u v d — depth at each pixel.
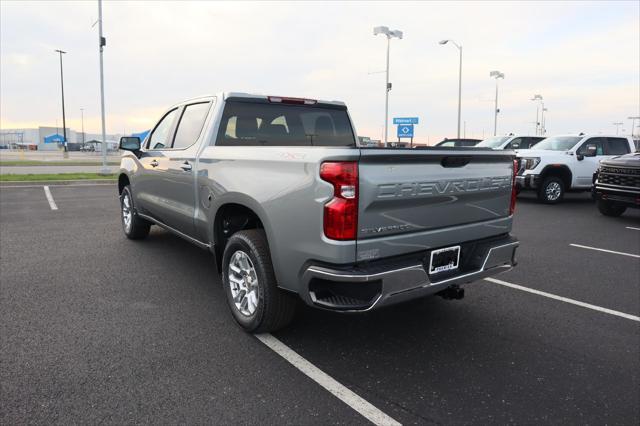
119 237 6.97
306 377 2.98
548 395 2.83
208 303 4.25
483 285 5.02
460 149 3.18
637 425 2.54
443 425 2.51
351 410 2.63
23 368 3.00
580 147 12.62
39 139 104.31
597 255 6.47
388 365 3.16
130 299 4.32
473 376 3.04
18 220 8.40
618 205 10.05
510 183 3.72
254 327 3.48
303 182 2.88
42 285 4.67
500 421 2.55
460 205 3.30
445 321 3.96
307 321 3.89
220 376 2.96
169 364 3.10
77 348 3.30
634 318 4.11
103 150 18.42
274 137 4.60
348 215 2.70
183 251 6.12
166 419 2.50
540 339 3.63
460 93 32.88
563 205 12.38
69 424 2.44
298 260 2.97
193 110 4.79
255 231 3.52
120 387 2.80
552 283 5.12
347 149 2.68
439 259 3.20
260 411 2.60
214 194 3.87
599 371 3.14
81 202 10.88
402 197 2.89
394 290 2.83
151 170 5.39
